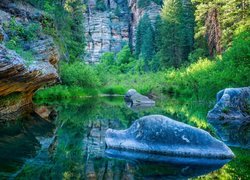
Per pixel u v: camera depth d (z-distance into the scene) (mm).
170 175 5609
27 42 15062
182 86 34844
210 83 23766
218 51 38938
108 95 38281
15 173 5465
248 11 35594
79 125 11555
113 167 6035
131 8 83938
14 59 8867
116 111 17688
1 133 9242
